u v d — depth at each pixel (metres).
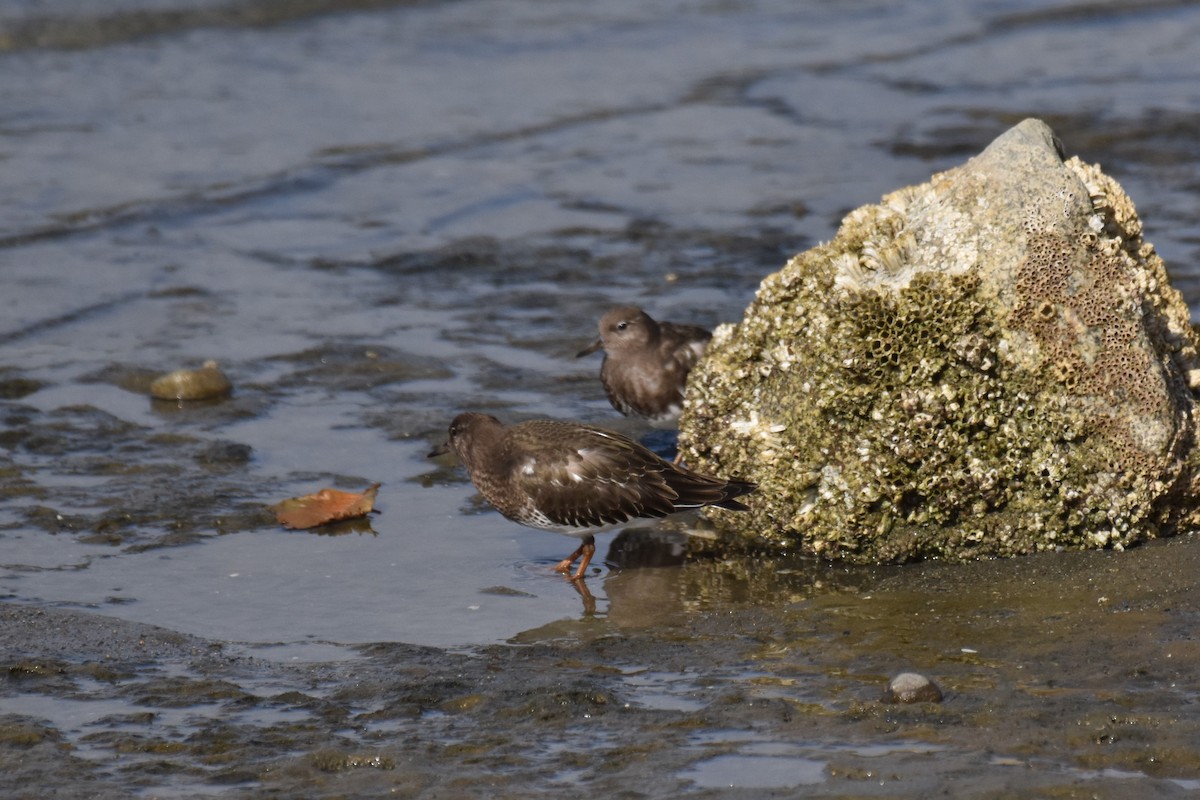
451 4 37.00
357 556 12.52
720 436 12.72
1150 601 10.60
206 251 21.25
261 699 9.62
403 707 9.41
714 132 27.61
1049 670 9.54
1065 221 11.66
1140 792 7.92
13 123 26.59
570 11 37.22
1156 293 12.37
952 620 10.55
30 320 18.39
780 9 38.75
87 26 32.34
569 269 20.59
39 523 12.94
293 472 14.29
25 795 8.28
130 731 9.13
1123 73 31.22
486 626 11.10
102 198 23.06
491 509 13.66
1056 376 11.53
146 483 13.89
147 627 10.88
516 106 29.27
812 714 9.10
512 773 8.45
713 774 8.35
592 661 10.20
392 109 28.72
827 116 28.55
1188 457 11.78
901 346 11.70
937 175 12.32
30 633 10.66
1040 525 11.70
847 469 11.88
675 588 11.76
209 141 26.17
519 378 16.89
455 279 20.31
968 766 8.27
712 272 20.36
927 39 35.25
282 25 34.16
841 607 11.04
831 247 12.42
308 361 17.31
